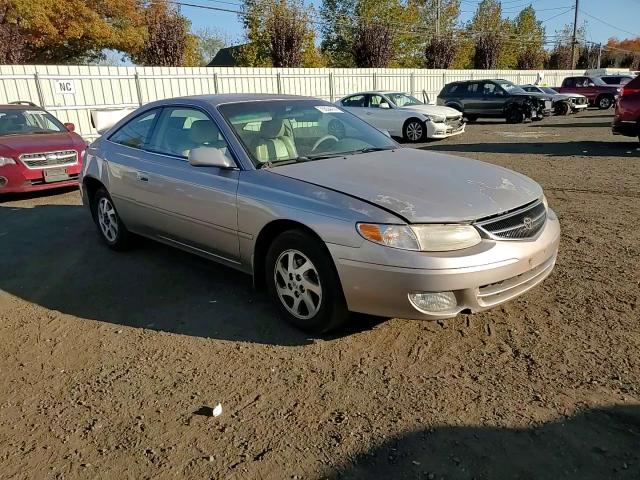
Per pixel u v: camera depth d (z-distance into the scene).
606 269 4.40
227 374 3.10
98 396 2.94
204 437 2.56
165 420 2.70
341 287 3.18
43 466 2.41
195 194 4.05
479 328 3.50
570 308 3.71
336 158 3.96
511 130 17.45
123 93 16.83
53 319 3.95
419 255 2.91
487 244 3.03
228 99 4.43
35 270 5.03
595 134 15.25
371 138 4.59
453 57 35.31
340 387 2.92
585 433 2.45
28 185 8.09
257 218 3.57
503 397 2.75
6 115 9.23
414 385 2.90
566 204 6.70
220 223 3.90
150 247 5.60
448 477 2.22
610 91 27.70
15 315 4.05
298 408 2.75
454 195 3.22
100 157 5.32
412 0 45.66
